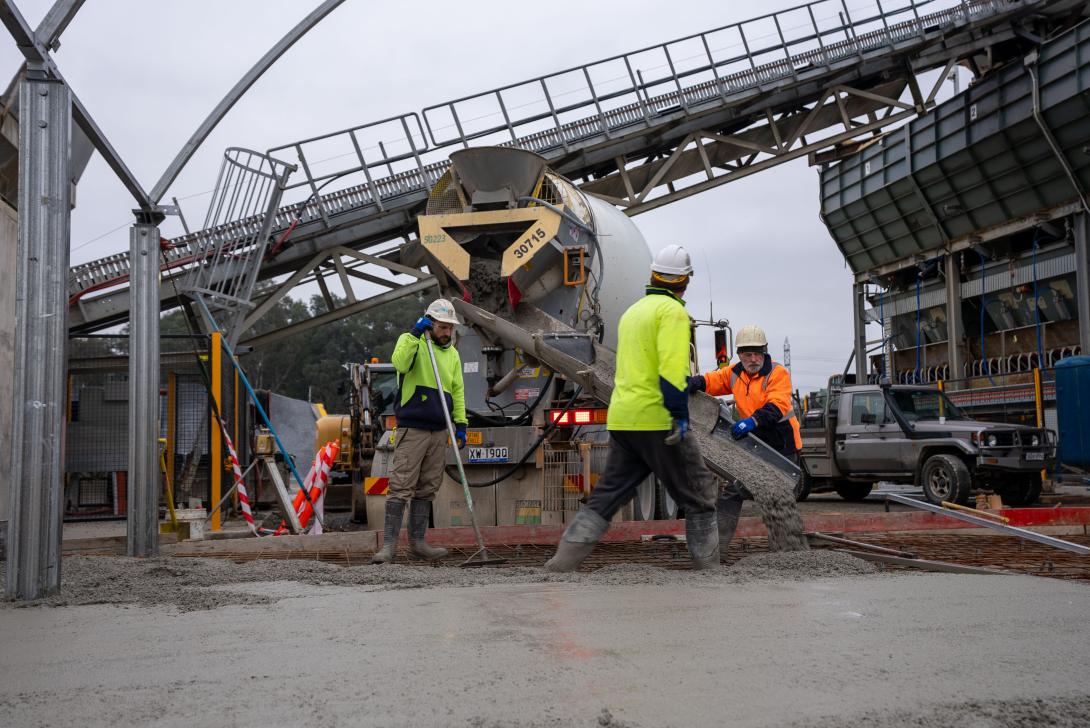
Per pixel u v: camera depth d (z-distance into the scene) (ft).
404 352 22.63
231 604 15.11
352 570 19.62
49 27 16.56
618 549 25.16
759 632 12.11
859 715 8.40
